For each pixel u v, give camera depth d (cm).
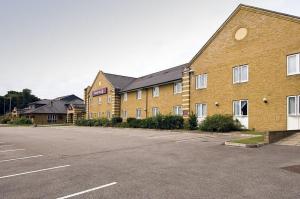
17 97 10825
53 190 650
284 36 1903
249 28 2177
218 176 750
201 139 1667
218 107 2419
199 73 2648
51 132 2891
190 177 746
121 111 4272
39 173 832
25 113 6975
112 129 3222
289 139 1427
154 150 1256
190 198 576
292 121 1827
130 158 1057
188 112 2730
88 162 995
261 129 2033
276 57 1952
